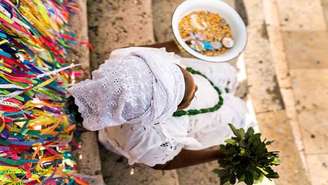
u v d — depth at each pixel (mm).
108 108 1422
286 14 3021
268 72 2816
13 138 1445
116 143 1749
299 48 2955
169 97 1468
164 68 1477
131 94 1410
